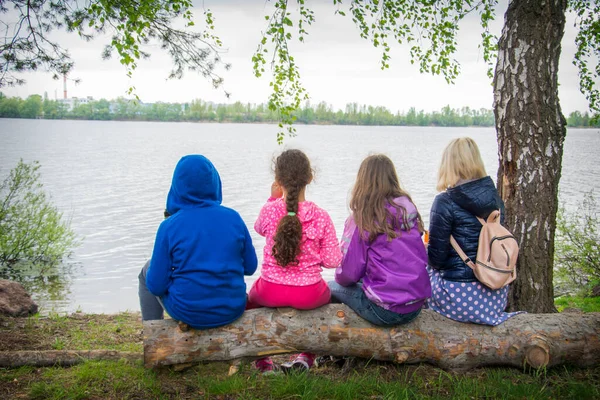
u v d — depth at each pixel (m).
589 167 53.44
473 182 3.33
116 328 5.15
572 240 9.17
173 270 3.23
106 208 24.94
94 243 16.77
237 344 3.26
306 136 159.88
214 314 3.19
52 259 13.99
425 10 6.86
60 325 5.07
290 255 3.14
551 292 4.37
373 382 3.19
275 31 6.01
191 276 3.14
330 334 3.33
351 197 3.36
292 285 3.30
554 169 4.31
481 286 3.42
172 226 3.17
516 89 4.28
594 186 33.66
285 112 6.74
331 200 28.73
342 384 3.10
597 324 3.49
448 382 3.28
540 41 4.20
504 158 4.41
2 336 4.41
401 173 48.03
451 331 3.44
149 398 3.05
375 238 3.25
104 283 11.79
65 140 106.56
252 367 3.45
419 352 3.40
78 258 14.48
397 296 3.19
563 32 4.29
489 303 3.45
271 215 3.38
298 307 3.35
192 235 3.16
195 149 85.88
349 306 3.50
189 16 5.86
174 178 3.29
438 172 3.49
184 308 3.14
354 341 3.35
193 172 3.23
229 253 3.23
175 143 105.19
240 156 70.69
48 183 35.25
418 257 3.27
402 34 7.09
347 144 114.75
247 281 12.02
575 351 3.41
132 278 12.34
